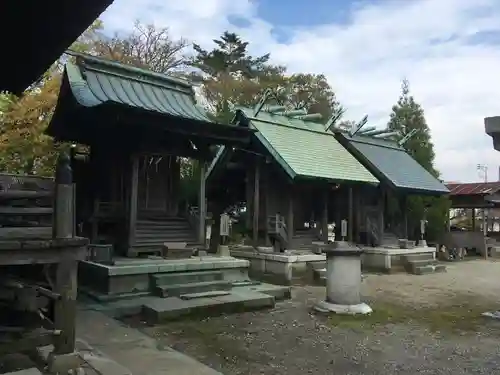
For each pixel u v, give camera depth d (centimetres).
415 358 674
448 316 970
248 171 1731
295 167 1484
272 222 1598
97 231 1270
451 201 2533
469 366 641
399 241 1900
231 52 3384
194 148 1321
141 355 632
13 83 788
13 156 1573
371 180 1734
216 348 709
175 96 1390
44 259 537
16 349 504
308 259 1506
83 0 486
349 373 605
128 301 953
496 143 960
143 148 1221
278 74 3350
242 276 1191
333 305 970
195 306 911
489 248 2519
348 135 2012
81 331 736
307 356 675
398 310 1023
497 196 2606
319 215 1778
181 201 1556
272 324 865
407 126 2533
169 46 2770
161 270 1055
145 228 1280
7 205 640
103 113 1070
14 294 619
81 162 1427
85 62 1270
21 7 526
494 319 939
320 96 3350
